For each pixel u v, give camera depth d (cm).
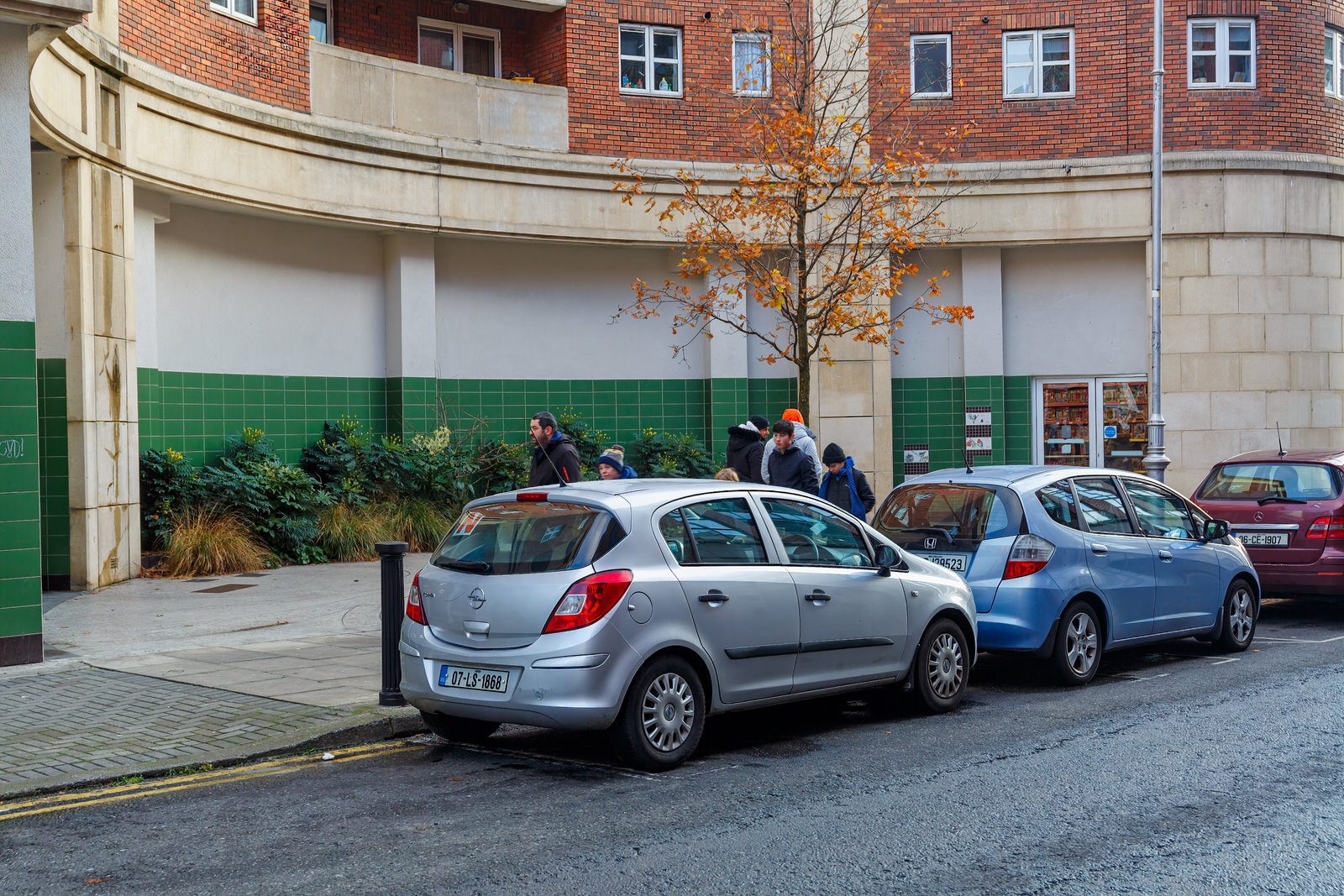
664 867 534
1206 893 497
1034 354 2189
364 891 508
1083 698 916
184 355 1706
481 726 781
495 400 2084
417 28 2081
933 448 2194
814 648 776
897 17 2136
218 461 1745
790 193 1822
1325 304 2138
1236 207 2094
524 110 2019
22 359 975
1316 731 783
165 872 533
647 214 2081
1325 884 505
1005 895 496
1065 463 2188
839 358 2139
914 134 2133
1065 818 603
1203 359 2102
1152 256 2094
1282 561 1259
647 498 726
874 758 734
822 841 570
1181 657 1107
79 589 1392
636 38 2105
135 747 730
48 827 600
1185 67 2125
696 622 714
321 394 1903
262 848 565
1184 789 652
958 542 959
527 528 721
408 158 1894
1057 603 936
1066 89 2147
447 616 722
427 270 1980
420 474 1873
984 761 721
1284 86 2133
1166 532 1060
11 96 962
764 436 1282
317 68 1795
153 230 1602
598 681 672
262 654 1029
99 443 1412
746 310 2145
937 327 2197
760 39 1903
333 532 1706
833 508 834
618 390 2156
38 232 1379
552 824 600
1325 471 1281
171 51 1570
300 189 1764
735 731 820
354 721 781
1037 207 2125
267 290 1833
